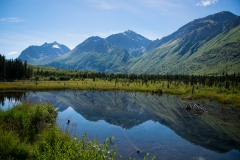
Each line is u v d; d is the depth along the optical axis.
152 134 24.06
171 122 31.69
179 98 64.44
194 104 47.44
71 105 45.28
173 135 24.08
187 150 18.97
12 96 53.03
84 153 8.16
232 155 18.38
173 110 43.06
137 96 68.38
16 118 15.75
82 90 80.19
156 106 48.25
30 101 23.59
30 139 13.73
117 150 17.31
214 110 43.25
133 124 29.33
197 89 83.12
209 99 60.97
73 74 167.62
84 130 23.62
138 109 43.62
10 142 10.77
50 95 60.75
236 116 37.28
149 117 35.31
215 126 29.55
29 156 10.46
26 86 76.38
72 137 14.45
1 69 104.44
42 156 9.05
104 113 37.47
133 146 18.75
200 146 20.47
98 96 65.06
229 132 26.56
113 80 139.50
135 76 147.88
